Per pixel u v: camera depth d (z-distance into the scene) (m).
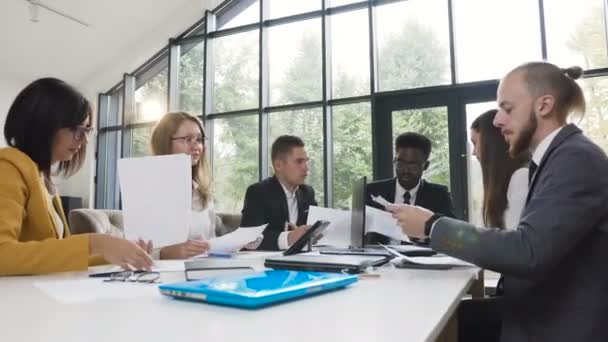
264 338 0.42
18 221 0.93
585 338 0.74
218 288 0.58
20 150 1.03
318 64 5.19
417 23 4.66
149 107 6.33
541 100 0.89
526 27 4.16
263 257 1.29
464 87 4.29
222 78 5.79
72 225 3.07
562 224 0.71
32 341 0.41
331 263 0.93
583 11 3.95
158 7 5.69
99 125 6.54
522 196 1.11
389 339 0.42
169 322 0.48
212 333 0.43
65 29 5.46
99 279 0.81
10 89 5.70
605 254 0.75
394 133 4.61
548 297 0.78
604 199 0.73
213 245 1.35
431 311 0.54
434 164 4.34
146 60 6.36
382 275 0.91
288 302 0.59
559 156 0.78
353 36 5.02
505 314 0.88
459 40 4.43
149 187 1.06
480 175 1.34
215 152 5.66
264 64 5.49
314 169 4.99
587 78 3.85
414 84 4.62
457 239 0.81
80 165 1.15
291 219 2.13
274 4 5.55
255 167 5.39
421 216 0.90
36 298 0.63
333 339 0.42
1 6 4.91
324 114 5.00
